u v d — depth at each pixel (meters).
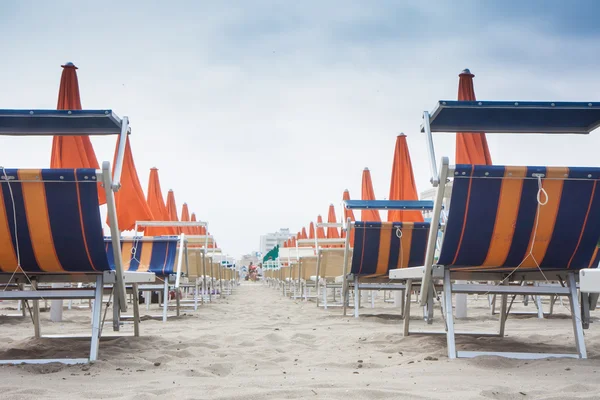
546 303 9.20
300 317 6.63
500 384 2.45
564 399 2.17
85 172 2.77
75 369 2.88
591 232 3.05
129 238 6.39
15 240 2.92
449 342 3.18
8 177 2.76
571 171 2.90
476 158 6.89
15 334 4.63
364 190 11.34
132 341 3.90
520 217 3.02
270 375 2.80
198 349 3.64
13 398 2.23
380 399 2.23
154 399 2.22
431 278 3.28
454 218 3.04
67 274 3.35
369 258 5.95
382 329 5.03
